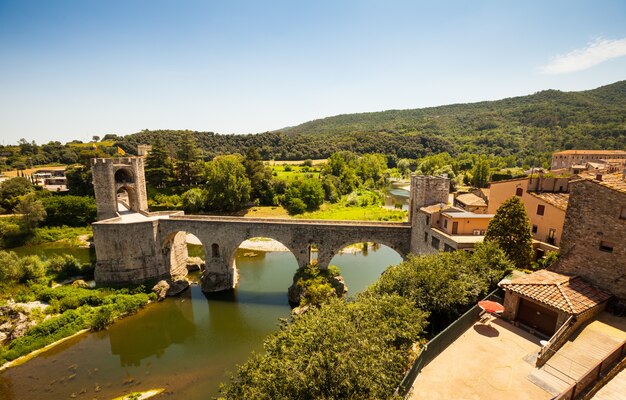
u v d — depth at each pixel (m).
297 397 14.31
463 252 28.05
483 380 16.58
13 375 28.55
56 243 64.44
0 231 61.56
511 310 21.92
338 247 42.97
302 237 43.00
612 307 20.98
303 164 138.50
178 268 49.94
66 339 33.78
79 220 71.38
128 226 43.03
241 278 49.53
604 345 17.92
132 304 39.34
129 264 43.72
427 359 17.80
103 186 47.19
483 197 53.78
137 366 29.91
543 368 17.31
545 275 23.20
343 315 19.33
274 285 47.03
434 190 40.25
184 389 26.81
